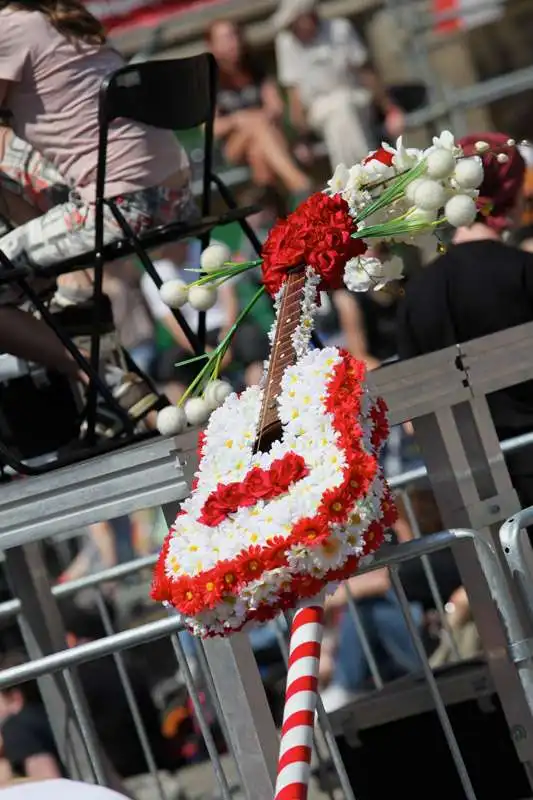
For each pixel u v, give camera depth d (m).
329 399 6.21
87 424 8.95
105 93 8.66
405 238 6.94
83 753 10.15
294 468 6.05
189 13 21.44
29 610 10.41
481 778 9.44
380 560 7.05
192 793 13.16
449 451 7.75
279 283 6.79
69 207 9.38
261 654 13.77
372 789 9.62
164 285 7.35
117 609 15.65
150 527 16.92
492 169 9.78
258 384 6.70
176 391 17.91
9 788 5.22
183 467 7.25
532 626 7.14
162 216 9.48
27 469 8.52
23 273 8.51
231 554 6.03
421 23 21.08
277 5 20.84
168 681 13.59
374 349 17.36
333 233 6.63
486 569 7.14
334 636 13.67
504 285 9.77
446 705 9.52
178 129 9.17
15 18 9.24
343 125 19.75
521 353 7.95
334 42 20.23
